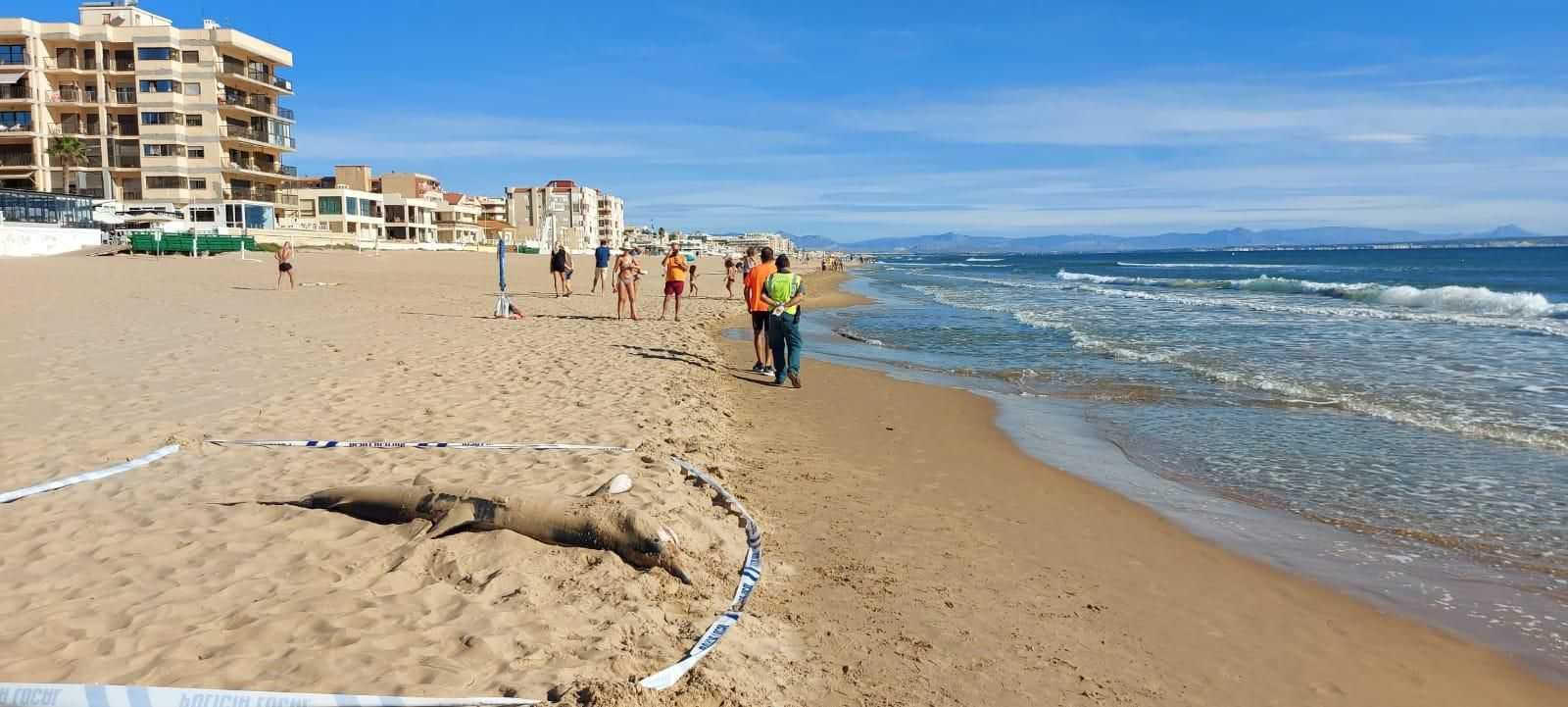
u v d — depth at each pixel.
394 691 3.32
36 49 60.22
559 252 27.70
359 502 5.38
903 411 10.88
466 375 11.09
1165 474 8.10
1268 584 5.51
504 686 3.40
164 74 61.44
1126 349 16.72
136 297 21.77
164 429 7.59
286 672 3.45
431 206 100.12
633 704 3.28
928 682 4.03
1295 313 24.92
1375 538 6.36
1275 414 10.67
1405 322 21.75
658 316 21.20
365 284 31.34
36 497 5.68
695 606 4.46
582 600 4.33
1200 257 151.25
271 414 8.38
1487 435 9.34
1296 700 4.12
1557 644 4.77
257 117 67.06
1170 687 4.17
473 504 5.12
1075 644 4.56
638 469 6.66
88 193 61.62
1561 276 47.84
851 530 6.16
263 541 4.93
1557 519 6.71
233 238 53.97
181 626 3.85
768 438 9.04
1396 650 4.67
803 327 22.73
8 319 15.93
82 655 3.55
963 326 22.50
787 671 4.00
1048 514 6.84
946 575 5.42
